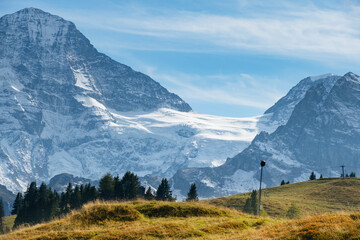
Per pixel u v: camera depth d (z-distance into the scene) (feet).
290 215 294.46
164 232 100.37
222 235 98.17
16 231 115.85
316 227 85.10
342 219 88.38
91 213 116.06
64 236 101.76
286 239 83.15
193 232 100.68
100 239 97.55
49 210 382.63
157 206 120.78
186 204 124.47
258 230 96.73
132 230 101.65
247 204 337.31
